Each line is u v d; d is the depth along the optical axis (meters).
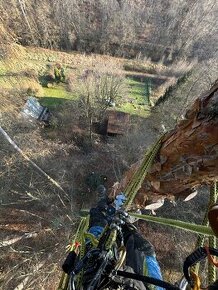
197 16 27.86
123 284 1.93
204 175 2.36
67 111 21.17
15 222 14.81
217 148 2.06
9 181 15.97
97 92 21.62
